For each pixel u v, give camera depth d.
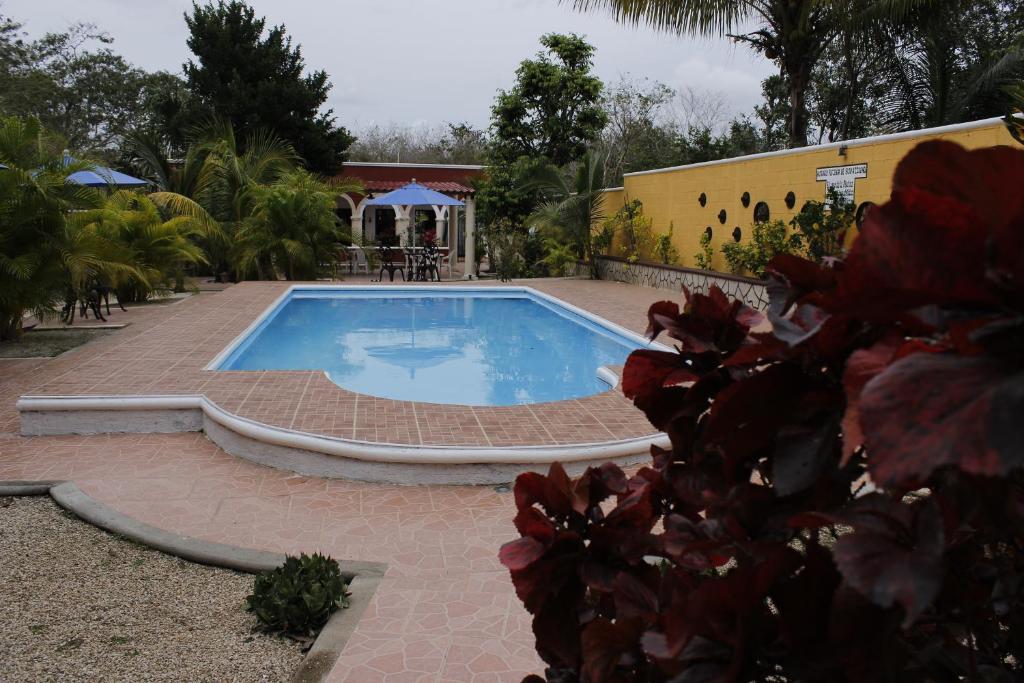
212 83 23.30
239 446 5.87
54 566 4.08
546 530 1.25
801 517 0.78
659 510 1.35
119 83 33.16
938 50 14.06
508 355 11.32
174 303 13.66
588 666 1.07
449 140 41.97
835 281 1.04
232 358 9.52
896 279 0.65
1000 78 12.90
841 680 0.79
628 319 12.51
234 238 17.81
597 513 1.37
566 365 10.67
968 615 1.03
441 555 4.21
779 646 0.83
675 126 30.12
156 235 13.62
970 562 1.06
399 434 5.68
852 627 0.75
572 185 20.47
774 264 1.08
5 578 3.93
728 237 14.19
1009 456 0.55
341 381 9.68
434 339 12.48
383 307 15.52
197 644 3.31
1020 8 14.79
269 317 13.16
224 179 18.28
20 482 5.20
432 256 19.91
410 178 25.47
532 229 20.00
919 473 0.57
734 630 0.81
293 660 3.20
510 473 5.32
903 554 0.69
